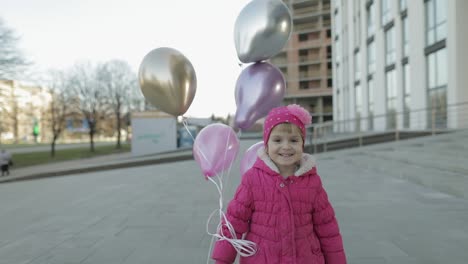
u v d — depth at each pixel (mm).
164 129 21562
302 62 48625
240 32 2455
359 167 9141
